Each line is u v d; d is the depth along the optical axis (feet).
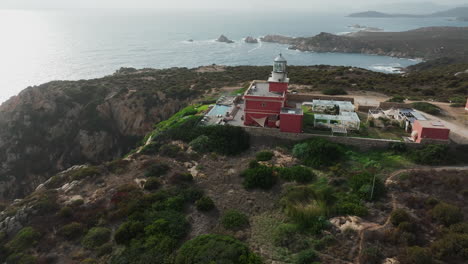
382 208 80.64
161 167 106.32
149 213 82.99
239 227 78.95
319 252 68.64
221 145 120.88
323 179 96.27
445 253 63.52
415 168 97.81
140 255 69.21
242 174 102.37
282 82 134.51
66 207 85.46
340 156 107.45
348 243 70.28
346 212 80.12
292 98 162.30
